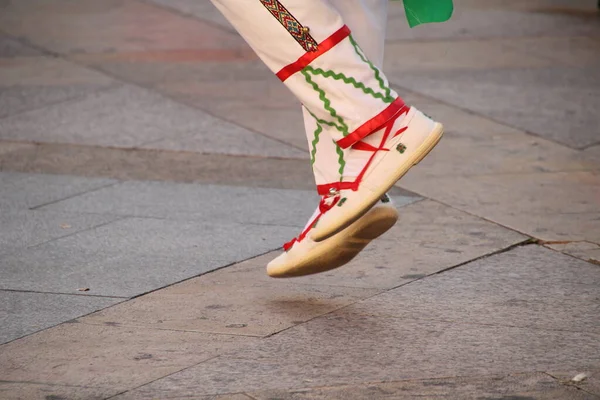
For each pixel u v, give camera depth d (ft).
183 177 25.23
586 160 26.11
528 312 16.81
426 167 25.59
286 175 25.32
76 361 15.19
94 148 27.61
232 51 38.34
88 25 42.39
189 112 30.81
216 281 18.53
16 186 24.49
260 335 16.03
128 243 20.61
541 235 20.84
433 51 37.58
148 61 36.76
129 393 14.10
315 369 14.75
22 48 38.73
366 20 15.08
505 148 27.09
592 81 33.65
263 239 20.84
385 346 15.52
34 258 19.79
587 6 44.78
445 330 16.10
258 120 30.01
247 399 13.79
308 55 14.12
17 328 16.48
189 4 46.14
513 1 45.93
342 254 16.07
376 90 14.43
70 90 33.17
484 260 19.44
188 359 15.19
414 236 20.83
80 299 17.71
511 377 14.33
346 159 14.97
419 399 13.67
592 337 15.72
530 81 33.65
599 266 19.06
